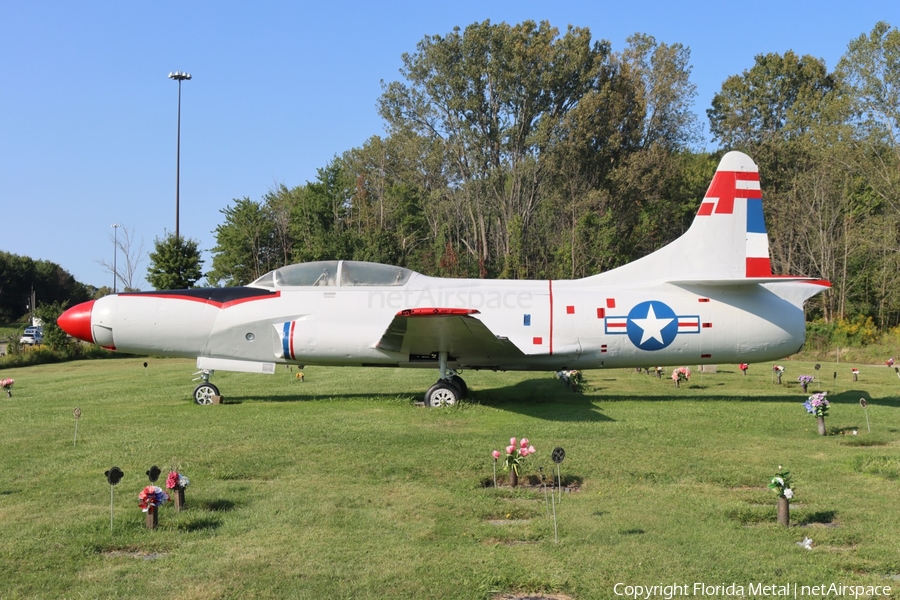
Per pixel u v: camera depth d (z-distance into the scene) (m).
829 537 6.21
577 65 48.41
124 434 10.41
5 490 7.51
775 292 14.76
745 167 14.85
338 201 55.19
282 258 53.66
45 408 13.48
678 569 5.50
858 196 40.94
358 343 14.12
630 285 14.78
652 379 18.98
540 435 10.45
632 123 50.41
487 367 14.69
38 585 5.19
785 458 9.06
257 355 14.60
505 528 6.36
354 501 7.14
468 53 49.31
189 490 7.46
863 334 33.44
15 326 77.12
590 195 46.06
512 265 45.38
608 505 7.10
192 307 14.50
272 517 6.62
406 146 51.72
